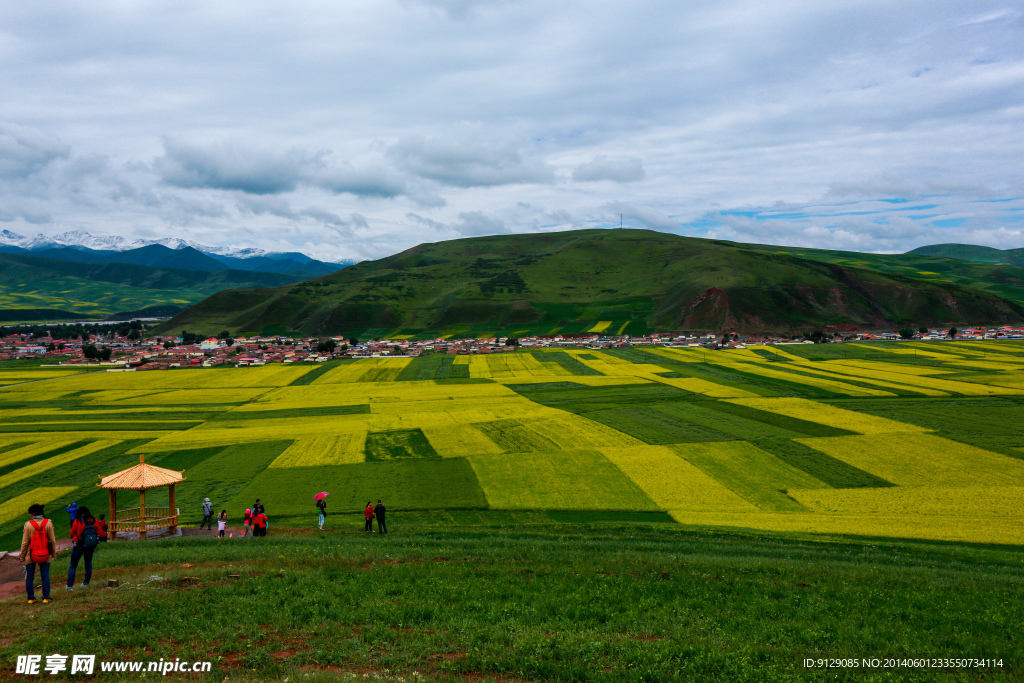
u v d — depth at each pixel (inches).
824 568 1003.9
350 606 713.6
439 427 3427.7
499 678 536.7
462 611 705.6
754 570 960.3
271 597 742.5
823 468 2439.7
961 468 2429.9
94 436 3316.9
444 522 1801.2
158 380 6112.2
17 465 2699.3
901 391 4618.6
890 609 756.0
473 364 7012.8
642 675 542.6
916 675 563.5
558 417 3671.3
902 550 1362.0
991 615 732.0
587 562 973.2
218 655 573.9
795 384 5064.0
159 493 2209.6
